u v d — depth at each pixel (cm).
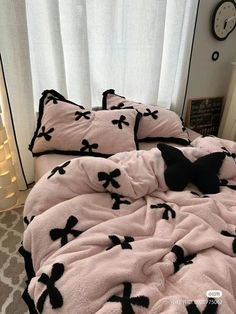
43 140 148
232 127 240
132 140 155
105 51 181
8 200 171
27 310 115
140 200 110
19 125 169
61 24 159
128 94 204
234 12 222
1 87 151
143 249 82
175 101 229
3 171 163
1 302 118
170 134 175
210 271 74
